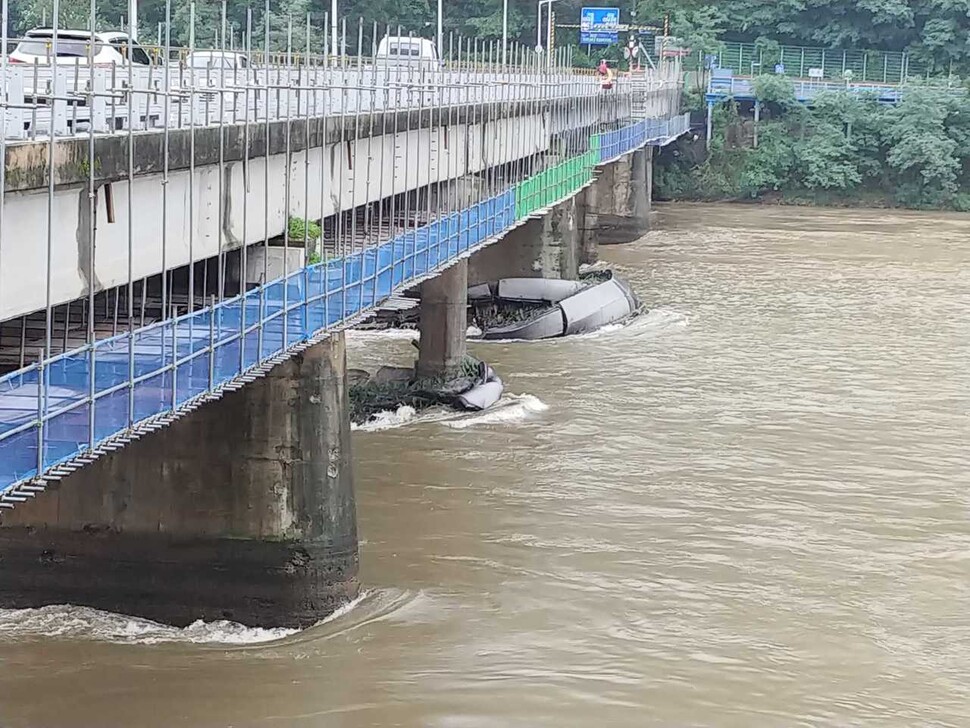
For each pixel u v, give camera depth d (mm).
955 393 43781
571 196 55562
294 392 25188
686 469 35156
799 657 25109
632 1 117500
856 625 26453
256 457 25219
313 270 24969
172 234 21922
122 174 19547
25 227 17953
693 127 107875
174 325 20312
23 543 25781
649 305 57750
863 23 119625
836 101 108062
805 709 23312
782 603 27266
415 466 34844
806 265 70625
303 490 25359
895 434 38906
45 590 25938
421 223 36219
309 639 25172
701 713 23016
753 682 24125
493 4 111750
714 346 50031
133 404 19375
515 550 29312
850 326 54219
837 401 42406
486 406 40375
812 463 36000
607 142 66562
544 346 49750
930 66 118312
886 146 107750
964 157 108375
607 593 27375
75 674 23656
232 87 24125
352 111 30219
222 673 23906
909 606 27406
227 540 25406
